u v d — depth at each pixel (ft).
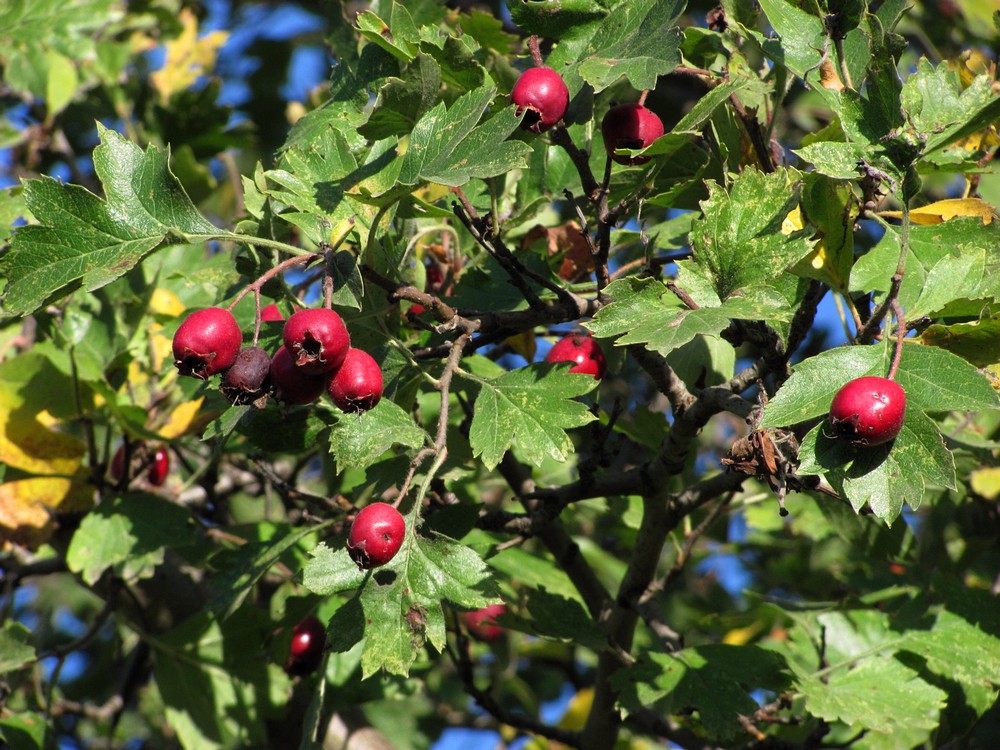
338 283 1.65
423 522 1.68
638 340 1.61
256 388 1.59
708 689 1.86
